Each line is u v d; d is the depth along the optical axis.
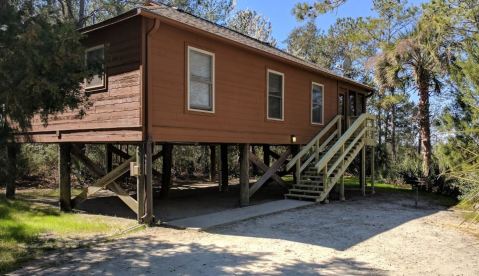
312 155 13.74
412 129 31.16
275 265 5.92
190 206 11.81
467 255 6.61
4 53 5.70
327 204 12.11
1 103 5.81
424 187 16.22
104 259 6.23
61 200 10.94
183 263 6.00
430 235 8.06
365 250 6.81
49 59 5.79
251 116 11.73
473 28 14.76
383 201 13.23
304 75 14.25
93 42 9.77
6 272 5.63
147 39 8.71
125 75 9.01
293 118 13.62
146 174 8.72
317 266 5.88
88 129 9.83
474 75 9.66
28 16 6.19
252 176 22.30
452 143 10.38
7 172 6.32
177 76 9.41
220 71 10.62
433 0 15.82
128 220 9.52
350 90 17.22
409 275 5.54
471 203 10.30
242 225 8.80
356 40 22.31
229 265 5.90
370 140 15.18
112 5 17.94
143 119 8.63
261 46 13.30
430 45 16.08
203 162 22.44
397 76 17.73
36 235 7.95
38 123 11.22
